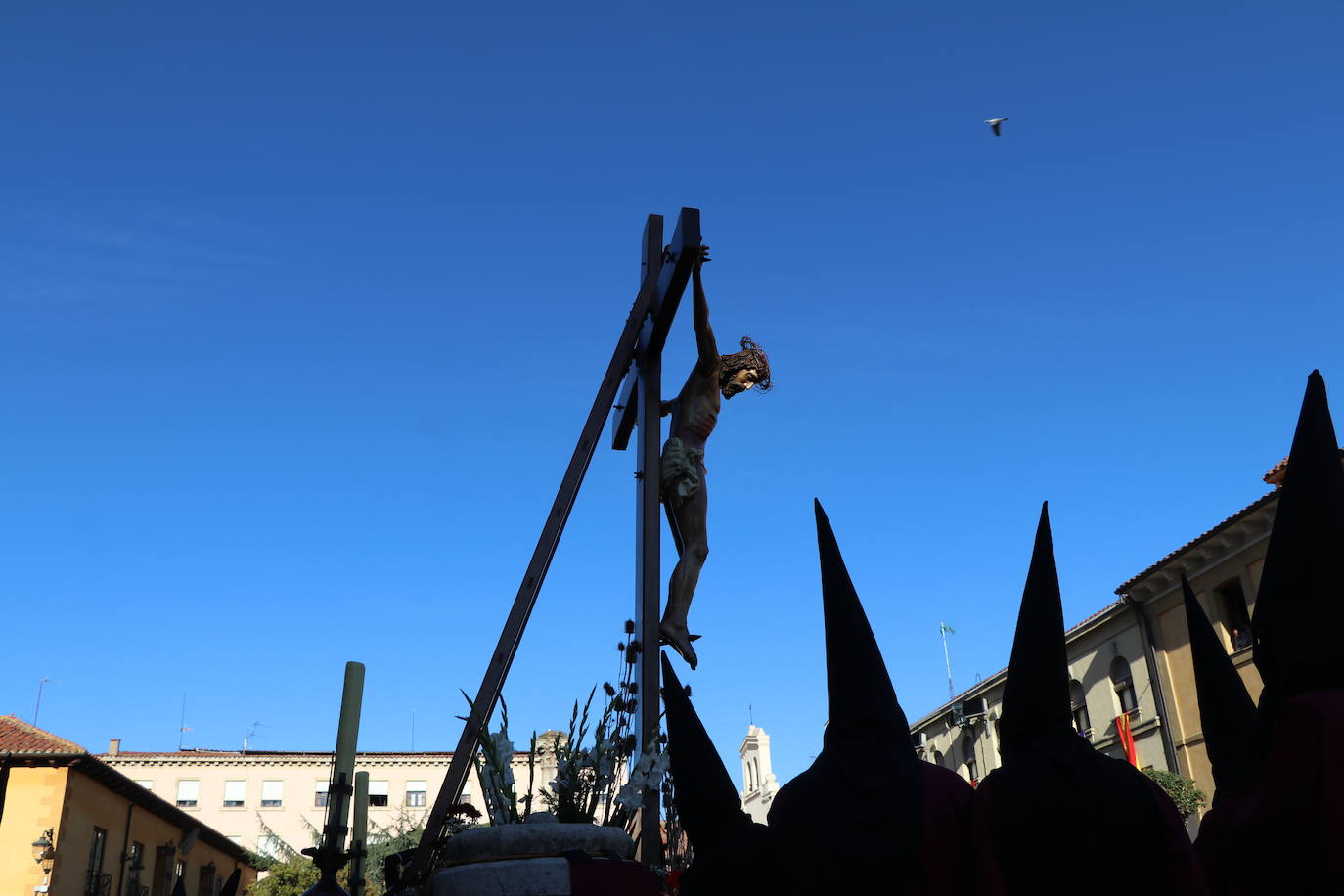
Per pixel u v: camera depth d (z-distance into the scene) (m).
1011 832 2.57
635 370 6.02
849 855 2.72
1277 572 2.58
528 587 5.13
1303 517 2.54
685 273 5.35
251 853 43.31
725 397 5.86
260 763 54.19
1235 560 22.11
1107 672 26.42
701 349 5.63
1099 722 26.50
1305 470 2.56
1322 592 2.49
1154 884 2.46
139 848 30.27
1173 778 22.03
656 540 5.45
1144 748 24.73
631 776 4.19
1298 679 2.49
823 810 2.81
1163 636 24.48
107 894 27.14
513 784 4.15
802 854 2.81
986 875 2.57
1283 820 2.35
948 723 31.86
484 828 3.54
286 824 53.16
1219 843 2.53
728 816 3.23
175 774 53.41
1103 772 2.58
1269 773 2.41
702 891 3.12
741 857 3.07
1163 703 24.11
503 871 3.32
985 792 2.67
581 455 5.41
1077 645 27.86
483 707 4.88
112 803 28.20
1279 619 2.55
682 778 3.32
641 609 5.32
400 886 4.49
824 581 3.06
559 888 3.32
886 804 2.73
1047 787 2.58
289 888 37.44
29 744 25.45
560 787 4.13
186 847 32.12
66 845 24.80
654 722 5.05
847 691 2.96
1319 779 2.31
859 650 2.97
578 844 3.49
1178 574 23.81
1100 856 2.48
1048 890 2.52
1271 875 2.38
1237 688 3.32
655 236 5.89
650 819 4.63
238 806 53.31
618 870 3.46
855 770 2.82
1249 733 2.67
